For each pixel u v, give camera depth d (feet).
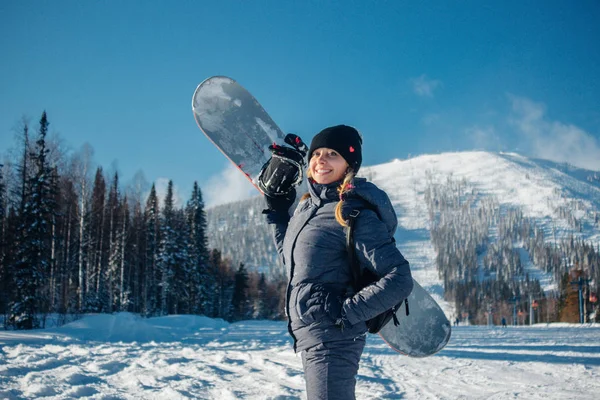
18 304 58.70
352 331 6.24
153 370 17.87
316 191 6.77
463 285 416.67
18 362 19.19
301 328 6.37
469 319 365.20
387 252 6.11
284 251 6.92
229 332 51.16
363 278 6.35
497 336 41.52
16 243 63.00
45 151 64.64
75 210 96.94
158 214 134.82
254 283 249.14
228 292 193.26
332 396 5.99
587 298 193.98
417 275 579.07
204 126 10.25
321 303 6.19
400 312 8.89
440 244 642.22
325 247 6.42
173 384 14.97
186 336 41.42
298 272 6.51
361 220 6.24
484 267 581.53
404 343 8.75
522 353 23.81
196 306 137.69
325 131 6.91
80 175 96.73
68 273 86.58
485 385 15.30
